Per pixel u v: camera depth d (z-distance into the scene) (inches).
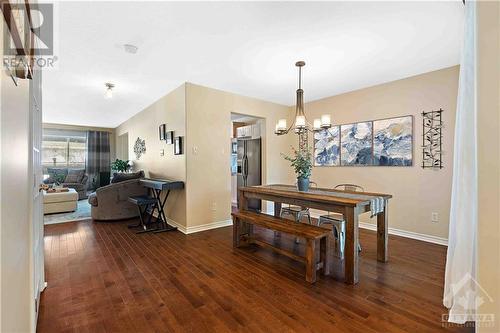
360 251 117.0
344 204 88.7
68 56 109.2
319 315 68.8
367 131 156.1
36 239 66.8
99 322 65.6
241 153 226.4
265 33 91.2
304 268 99.3
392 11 78.2
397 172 143.4
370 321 66.1
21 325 40.0
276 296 78.5
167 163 171.9
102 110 223.5
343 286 84.7
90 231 152.9
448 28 88.0
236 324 65.0
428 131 131.1
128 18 81.0
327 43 98.7
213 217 160.2
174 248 122.3
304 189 116.3
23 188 42.8
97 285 85.1
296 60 114.7
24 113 44.2
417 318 67.2
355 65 121.2
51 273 94.3
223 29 88.1
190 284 86.0
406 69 126.4
